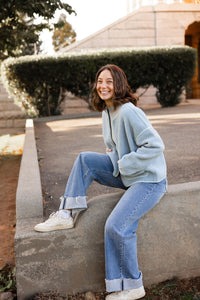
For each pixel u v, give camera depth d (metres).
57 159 4.87
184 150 4.74
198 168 3.78
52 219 2.22
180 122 7.54
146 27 14.28
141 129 2.05
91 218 2.25
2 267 2.88
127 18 14.18
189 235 2.47
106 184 2.47
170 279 2.50
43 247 2.19
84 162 2.31
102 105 2.33
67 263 2.25
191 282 2.48
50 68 10.98
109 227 2.07
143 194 2.11
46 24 7.54
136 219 2.13
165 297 2.30
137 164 2.07
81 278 2.31
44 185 3.63
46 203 3.02
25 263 2.18
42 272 2.22
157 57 11.18
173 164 4.04
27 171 3.29
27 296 2.23
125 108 2.10
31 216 2.44
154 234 2.39
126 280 2.14
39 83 11.35
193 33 17.83
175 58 11.26
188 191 2.39
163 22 14.30
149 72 11.38
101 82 2.19
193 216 2.44
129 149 2.20
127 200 2.11
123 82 2.16
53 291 2.27
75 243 2.24
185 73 11.55
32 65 10.87
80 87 11.78
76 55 11.11
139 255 2.40
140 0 14.27
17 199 2.45
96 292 2.36
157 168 2.15
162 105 12.16
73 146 5.79
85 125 8.82
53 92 11.69
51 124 9.77
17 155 8.75
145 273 2.44
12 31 7.73
